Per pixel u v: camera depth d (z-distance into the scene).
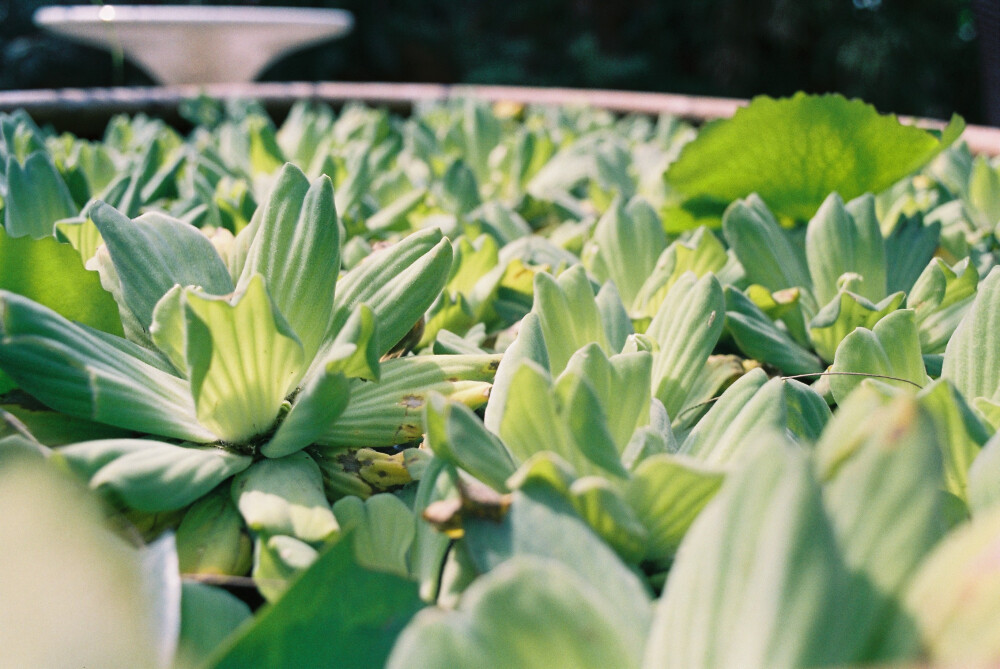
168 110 2.27
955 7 7.90
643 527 0.49
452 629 0.35
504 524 0.47
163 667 0.42
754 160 1.17
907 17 7.93
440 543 0.52
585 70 8.71
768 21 8.06
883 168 1.15
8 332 0.58
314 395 0.59
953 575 0.34
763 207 1.02
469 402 0.69
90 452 0.54
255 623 0.40
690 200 1.25
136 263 0.72
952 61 8.07
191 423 0.65
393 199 1.45
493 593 0.36
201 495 0.59
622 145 1.73
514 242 1.09
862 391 0.40
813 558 0.32
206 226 1.17
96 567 0.43
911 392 0.67
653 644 0.37
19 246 0.66
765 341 0.83
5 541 0.42
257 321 0.58
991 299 0.67
